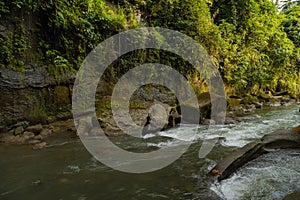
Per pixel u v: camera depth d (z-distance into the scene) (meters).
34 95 7.11
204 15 12.34
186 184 3.95
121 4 10.80
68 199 3.52
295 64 19.86
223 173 4.13
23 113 6.82
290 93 17.83
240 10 15.20
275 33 16.98
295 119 9.46
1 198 3.54
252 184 3.88
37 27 7.51
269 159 4.82
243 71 13.85
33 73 7.14
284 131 5.51
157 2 11.55
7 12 6.86
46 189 3.80
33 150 5.56
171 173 4.39
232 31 14.62
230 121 8.82
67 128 7.07
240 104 12.09
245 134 7.10
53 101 7.48
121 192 3.71
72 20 8.13
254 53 15.23
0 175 4.30
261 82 15.76
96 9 8.98
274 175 4.17
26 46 7.15
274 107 13.09
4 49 6.66
